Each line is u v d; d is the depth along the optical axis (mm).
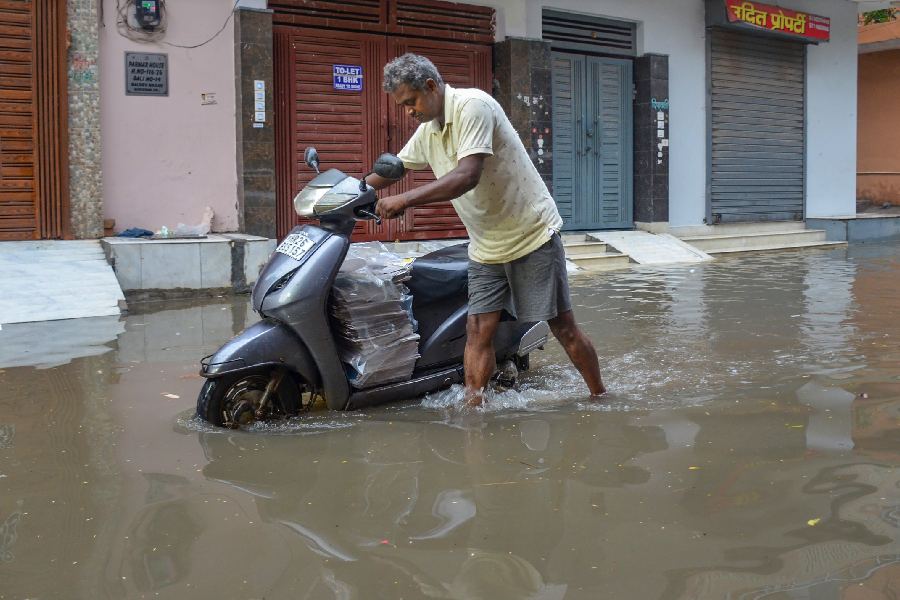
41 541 2398
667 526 2439
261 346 3613
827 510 2533
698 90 13828
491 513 2568
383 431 3516
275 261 3725
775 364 4707
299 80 10281
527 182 3787
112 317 6848
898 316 6363
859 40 19047
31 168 8664
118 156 9164
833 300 7340
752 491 2707
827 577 2100
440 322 4184
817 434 3336
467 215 3873
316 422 3686
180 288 7988
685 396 4035
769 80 14867
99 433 3521
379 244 4316
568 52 12547
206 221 9641
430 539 2383
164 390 4324
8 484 2889
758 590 2041
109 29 9023
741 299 7539
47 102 8664
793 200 15469
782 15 14328
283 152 10234
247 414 3650
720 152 14242
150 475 2969
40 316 6695
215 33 9562
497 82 11781
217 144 9680
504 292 3930
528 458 3111
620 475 2898
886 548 2256
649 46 13117
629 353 5148
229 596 2062
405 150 4004
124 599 2049
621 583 2094
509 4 11602
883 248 13641
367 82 10742
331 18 10414
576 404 3945
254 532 2447
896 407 3709
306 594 2064
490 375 3988
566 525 2463
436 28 11242
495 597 2031
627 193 13328
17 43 8508
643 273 10117
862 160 19703
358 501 2689
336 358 3746
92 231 8914
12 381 4531
